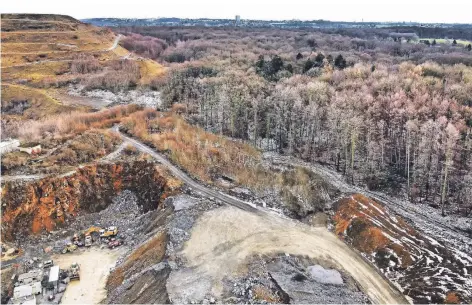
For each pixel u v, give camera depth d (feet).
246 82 545.44
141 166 344.49
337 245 250.57
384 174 372.58
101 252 273.54
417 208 317.01
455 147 335.47
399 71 565.12
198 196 302.04
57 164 337.52
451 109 394.93
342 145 389.60
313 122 420.77
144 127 421.18
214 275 214.07
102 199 327.67
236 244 242.17
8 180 304.91
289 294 199.52
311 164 399.44
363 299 202.28
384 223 270.26
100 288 236.84
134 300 208.64
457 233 279.49
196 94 543.39
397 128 394.52
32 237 288.10
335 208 294.25
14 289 229.25
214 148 377.91
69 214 310.45
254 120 456.04
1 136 388.98
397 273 226.79
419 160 351.05
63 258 267.18
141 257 245.24
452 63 645.92
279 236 253.65
